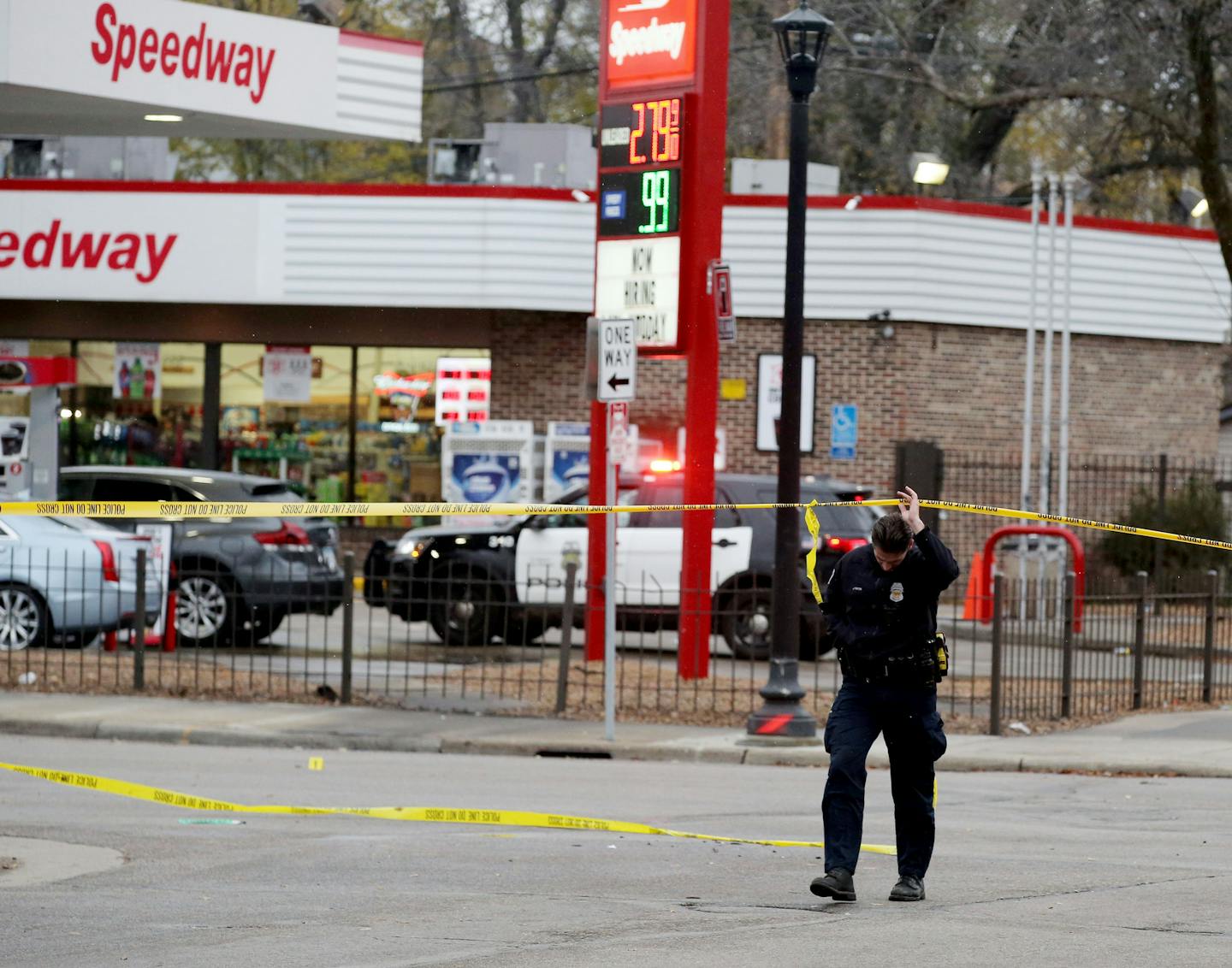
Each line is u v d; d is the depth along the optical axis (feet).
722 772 176.76
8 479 271.08
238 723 198.80
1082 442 396.57
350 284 370.94
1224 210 307.37
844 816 104.94
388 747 190.70
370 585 222.07
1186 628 232.53
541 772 173.17
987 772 182.09
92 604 244.42
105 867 119.75
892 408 370.94
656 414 373.81
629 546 266.77
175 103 242.78
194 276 374.02
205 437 389.19
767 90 481.87
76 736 196.34
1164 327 402.52
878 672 104.73
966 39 438.40
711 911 103.91
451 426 360.89
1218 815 150.51
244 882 114.32
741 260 370.32
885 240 368.89
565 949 91.97
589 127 427.33
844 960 88.58
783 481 193.06
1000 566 353.31
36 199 376.89
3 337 391.86
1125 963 88.43
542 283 367.66
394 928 98.63
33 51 228.84
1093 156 472.44
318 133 265.95
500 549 274.57
